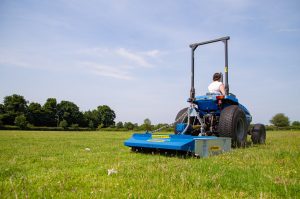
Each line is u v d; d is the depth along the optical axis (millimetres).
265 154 5105
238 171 3600
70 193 2617
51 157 5277
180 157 5141
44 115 86938
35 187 2826
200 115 7148
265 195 2594
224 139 5871
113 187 2854
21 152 6242
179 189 2760
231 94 7270
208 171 3584
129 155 5461
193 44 7645
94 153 5906
